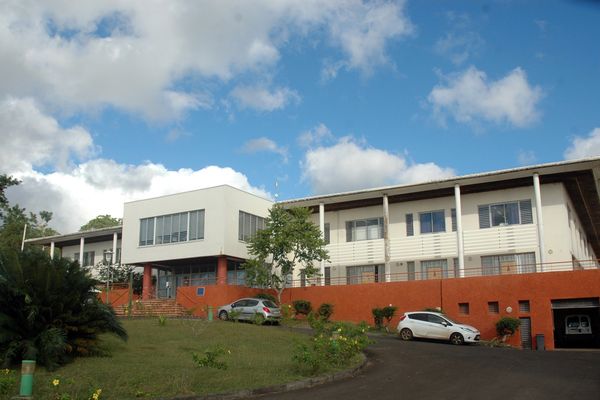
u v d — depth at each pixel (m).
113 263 42.44
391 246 34.56
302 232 33.25
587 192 32.38
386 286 30.81
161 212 38.44
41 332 14.10
